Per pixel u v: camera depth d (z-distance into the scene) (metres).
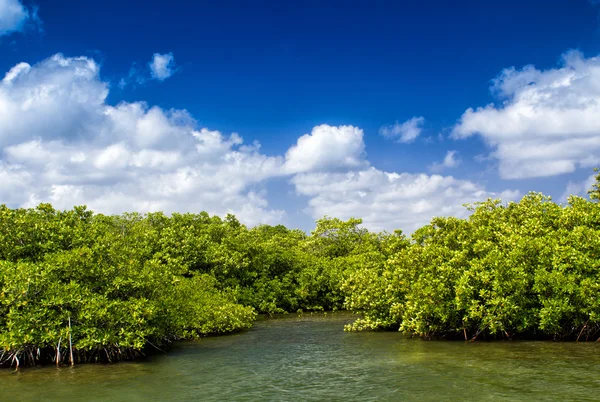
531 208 24.17
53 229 20.36
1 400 12.32
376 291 25.53
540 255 19.67
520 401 11.27
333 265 42.84
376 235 48.69
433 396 12.02
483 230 22.89
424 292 20.23
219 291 33.12
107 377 14.99
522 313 19.50
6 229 19.19
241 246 39.06
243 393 12.96
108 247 19.89
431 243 23.86
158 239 34.81
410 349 19.17
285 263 42.50
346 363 16.81
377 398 12.07
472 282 20.14
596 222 21.23
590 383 12.60
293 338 24.03
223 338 24.53
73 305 16.67
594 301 18.02
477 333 20.38
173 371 15.92
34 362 16.61
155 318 19.67
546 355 16.50
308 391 13.03
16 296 15.67
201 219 41.81
